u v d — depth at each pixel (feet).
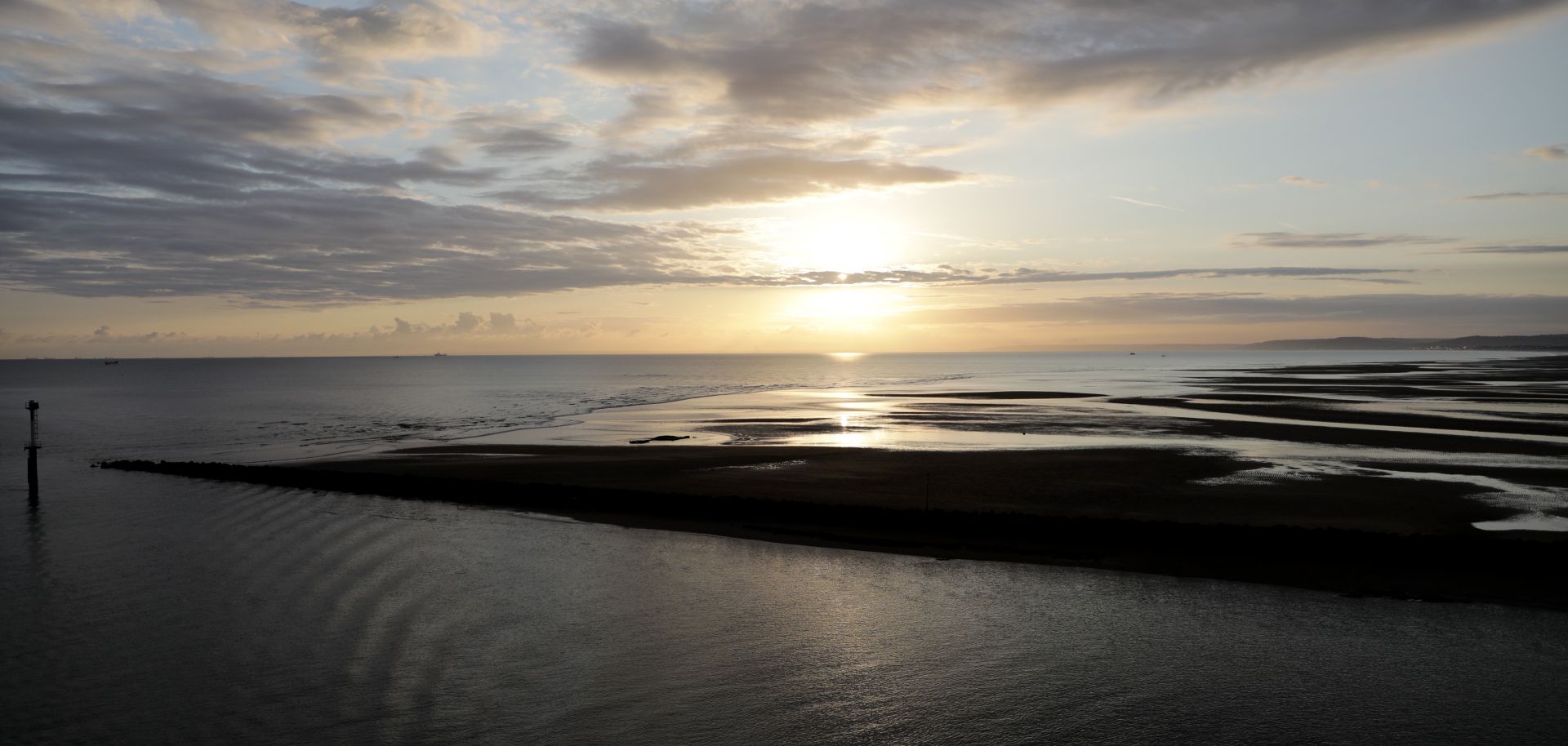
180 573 67.10
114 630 53.62
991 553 72.54
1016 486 106.01
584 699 43.27
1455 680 45.65
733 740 39.01
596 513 90.94
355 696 43.62
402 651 49.93
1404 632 52.90
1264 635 52.47
